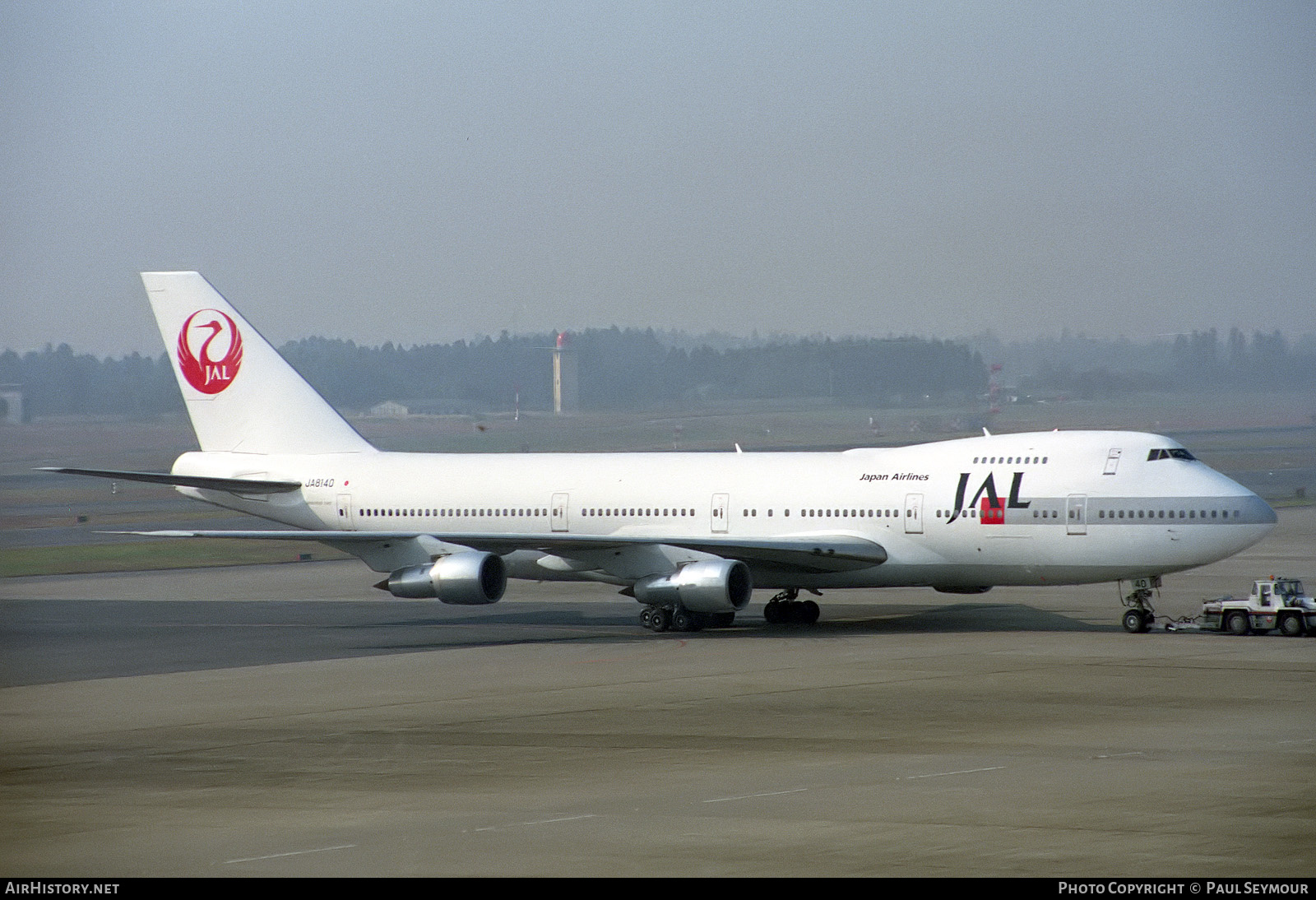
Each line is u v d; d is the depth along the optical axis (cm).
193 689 12444
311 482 18875
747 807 7600
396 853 6788
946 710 10588
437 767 8862
